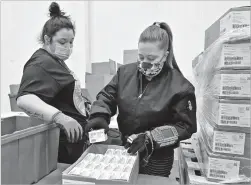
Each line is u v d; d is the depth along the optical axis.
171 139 0.76
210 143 0.71
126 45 1.77
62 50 1.02
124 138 0.94
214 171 0.68
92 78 1.60
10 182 0.58
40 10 1.61
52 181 0.71
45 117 0.79
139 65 0.87
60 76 0.95
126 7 1.71
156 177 0.76
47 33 1.01
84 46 1.77
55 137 0.80
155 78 0.89
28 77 0.86
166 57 0.89
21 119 0.89
